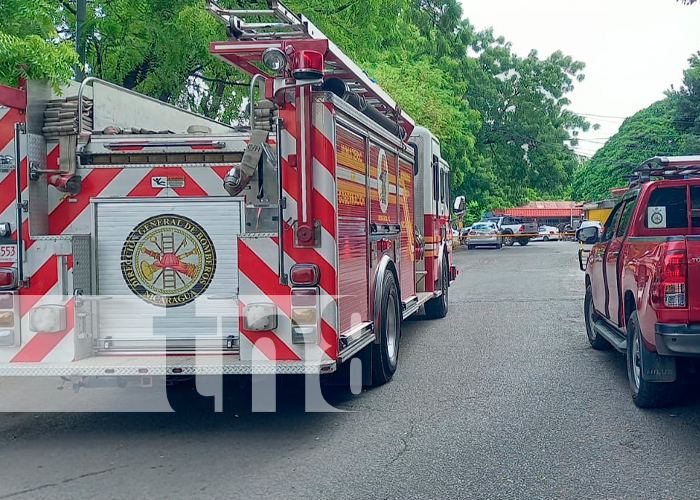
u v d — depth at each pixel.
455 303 15.32
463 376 8.33
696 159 8.09
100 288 6.51
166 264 6.49
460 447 5.78
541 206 79.62
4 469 5.42
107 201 6.49
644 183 7.79
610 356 9.41
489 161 41.41
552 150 43.56
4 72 7.96
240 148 6.38
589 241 9.55
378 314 7.47
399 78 26.47
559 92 43.75
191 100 16.67
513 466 5.33
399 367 8.84
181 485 5.03
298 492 4.86
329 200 6.01
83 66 11.39
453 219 14.99
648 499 4.68
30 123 6.37
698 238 6.12
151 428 6.45
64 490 4.98
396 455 5.61
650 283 6.24
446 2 37.78
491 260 29.94
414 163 10.48
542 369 8.66
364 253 7.12
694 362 6.67
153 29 13.56
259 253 6.05
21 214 6.25
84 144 6.46
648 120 58.31
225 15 6.81
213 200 6.43
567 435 6.07
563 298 15.90
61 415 6.95
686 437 5.97
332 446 5.85
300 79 5.83
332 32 16.00
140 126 7.66
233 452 5.74
